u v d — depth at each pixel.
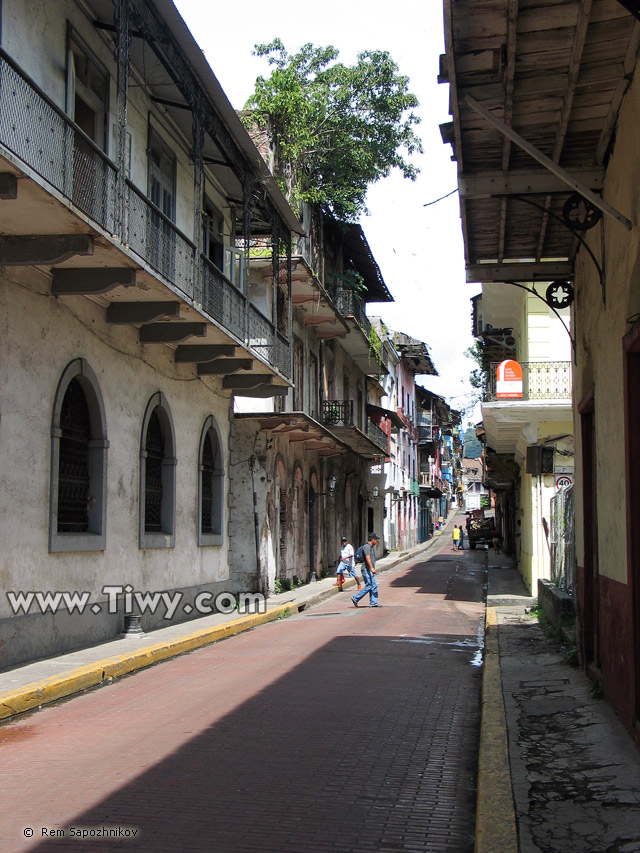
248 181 16.97
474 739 7.27
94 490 13.41
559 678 9.56
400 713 8.23
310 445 27.62
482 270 10.60
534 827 4.81
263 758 6.55
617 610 7.33
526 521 24.52
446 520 105.56
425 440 67.88
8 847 4.71
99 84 12.83
